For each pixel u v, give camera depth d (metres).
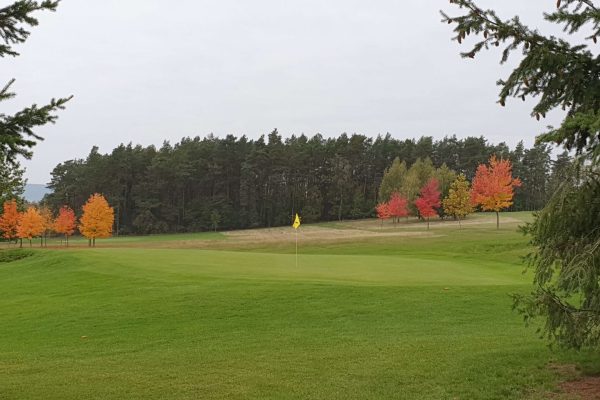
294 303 13.16
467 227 60.28
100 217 57.94
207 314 12.52
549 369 7.27
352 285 15.16
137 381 7.60
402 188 74.38
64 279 19.52
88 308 13.88
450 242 41.66
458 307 12.30
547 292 5.93
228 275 18.38
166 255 26.53
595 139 5.90
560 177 6.06
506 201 50.16
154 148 99.75
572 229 5.96
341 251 41.97
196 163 95.00
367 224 83.94
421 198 64.25
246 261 24.11
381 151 108.00
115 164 90.38
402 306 12.55
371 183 109.06
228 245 53.19
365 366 7.89
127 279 18.16
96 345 10.30
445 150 110.25
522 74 6.25
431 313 11.86
